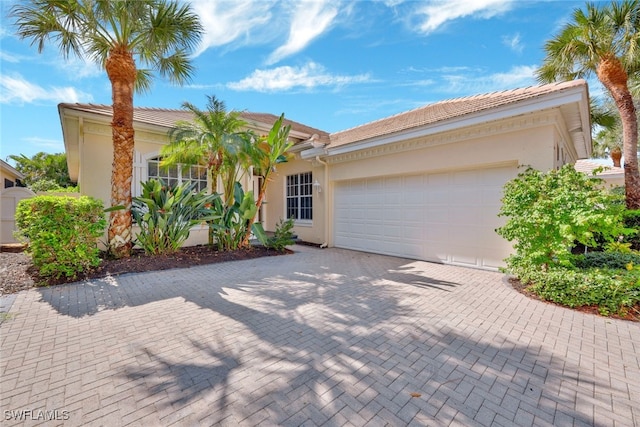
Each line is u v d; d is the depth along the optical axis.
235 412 2.19
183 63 8.02
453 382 2.59
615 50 8.75
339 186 10.71
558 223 4.65
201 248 8.98
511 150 6.47
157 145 9.42
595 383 2.58
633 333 3.57
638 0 8.04
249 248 9.20
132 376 2.64
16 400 2.29
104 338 3.37
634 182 9.01
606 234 4.91
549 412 2.22
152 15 6.60
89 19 6.08
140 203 8.19
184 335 3.46
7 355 2.98
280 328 3.69
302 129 14.64
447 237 7.70
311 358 2.97
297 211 12.45
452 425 2.08
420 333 3.56
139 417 2.13
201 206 8.28
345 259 8.38
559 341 3.37
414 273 6.67
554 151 6.05
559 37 8.94
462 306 4.50
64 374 2.66
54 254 5.45
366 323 3.85
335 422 2.10
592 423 2.12
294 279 6.07
